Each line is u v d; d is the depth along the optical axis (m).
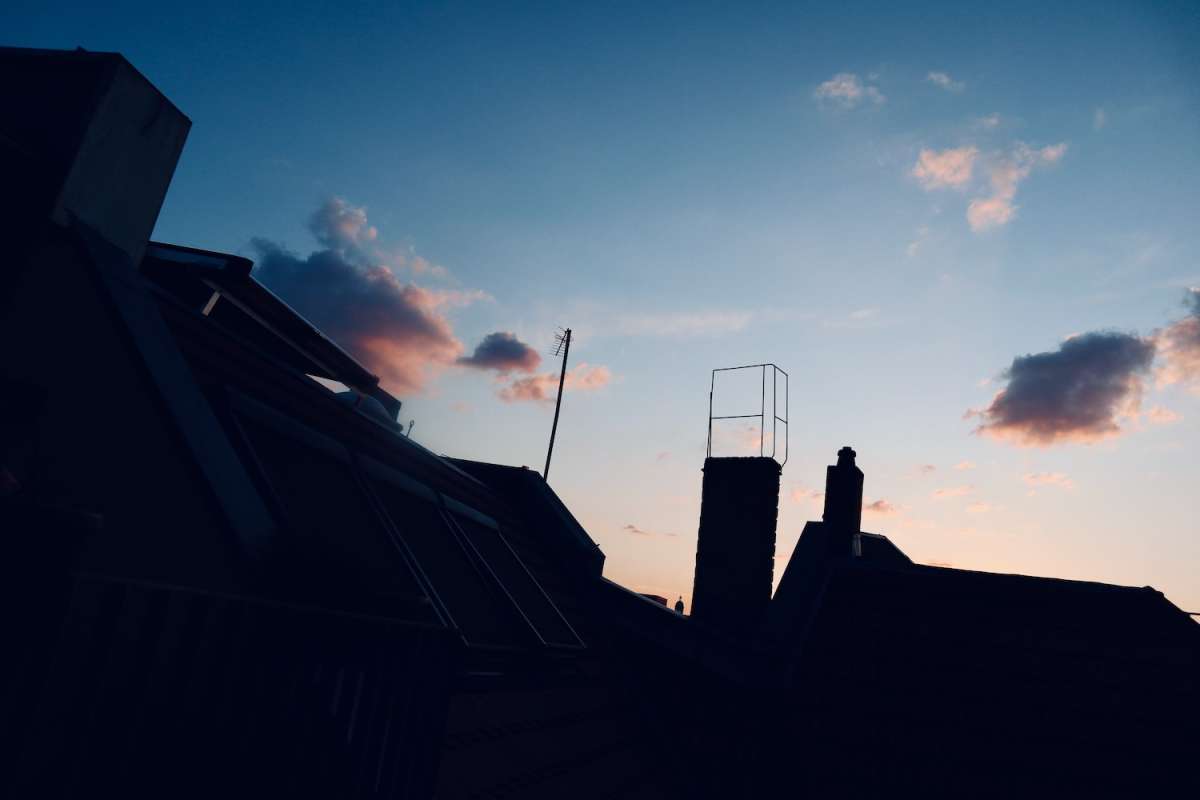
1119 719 9.19
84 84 3.92
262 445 4.61
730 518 11.30
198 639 2.15
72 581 1.74
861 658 10.25
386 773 3.14
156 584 2.00
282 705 2.50
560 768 6.11
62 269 3.54
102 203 3.91
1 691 1.59
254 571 3.05
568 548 11.10
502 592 6.80
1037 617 10.70
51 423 3.15
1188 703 9.24
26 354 3.19
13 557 1.65
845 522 12.52
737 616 10.70
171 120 4.41
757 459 11.37
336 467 5.71
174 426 3.42
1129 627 10.39
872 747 9.16
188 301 6.22
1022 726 9.24
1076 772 8.71
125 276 3.92
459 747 4.86
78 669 1.78
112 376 3.48
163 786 2.05
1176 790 8.41
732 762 9.18
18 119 3.88
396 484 6.80
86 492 3.09
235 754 2.32
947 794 8.66
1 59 4.05
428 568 5.77
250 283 6.11
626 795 7.12
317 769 2.63
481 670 5.34
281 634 2.52
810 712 9.52
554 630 7.67
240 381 5.13
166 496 3.27
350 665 2.92
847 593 11.40
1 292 3.23
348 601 3.53
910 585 11.44
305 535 3.62
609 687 9.09
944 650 10.30
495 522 9.34
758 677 9.45
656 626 10.15
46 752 1.70
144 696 1.96
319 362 7.73
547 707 6.96
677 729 9.47
